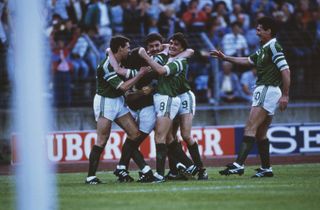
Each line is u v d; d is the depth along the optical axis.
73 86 63.28
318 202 27.11
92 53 63.41
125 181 37.97
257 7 70.62
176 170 38.84
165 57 37.94
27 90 17.98
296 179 37.47
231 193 30.27
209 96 66.19
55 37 62.66
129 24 65.06
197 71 65.88
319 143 60.16
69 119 62.66
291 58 68.69
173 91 37.31
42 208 18.56
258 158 57.56
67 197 30.06
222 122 65.12
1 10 61.28
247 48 67.88
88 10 63.72
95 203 27.66
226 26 68.00
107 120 37.38
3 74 61.41
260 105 38.38
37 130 18.23
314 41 69.56
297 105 66.75
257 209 25.28
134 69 37.19
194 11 67.31
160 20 65.81
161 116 37.09
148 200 28.19
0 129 60.62
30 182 18.50
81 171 50.19
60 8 63.06
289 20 69.94
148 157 56.75
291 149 59.53
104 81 37.09
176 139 38.75
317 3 72.06
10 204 28.88
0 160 60.31
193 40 66.12
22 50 17.86
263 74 38.53
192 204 26.70
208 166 52.19
